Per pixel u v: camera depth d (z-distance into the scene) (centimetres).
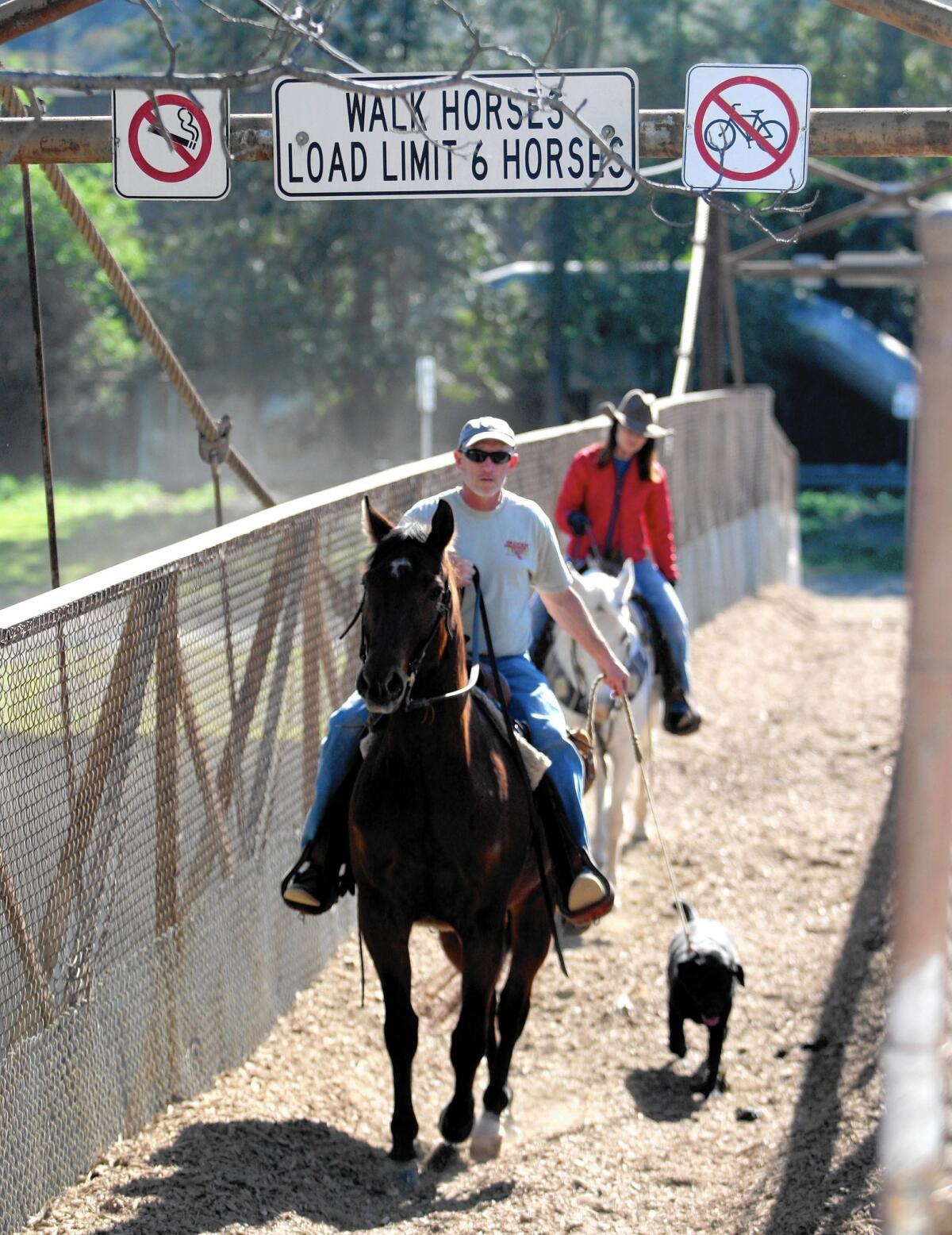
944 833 360
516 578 975
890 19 952
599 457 1499
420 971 1318
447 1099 1095
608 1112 1078
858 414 8025
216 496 1514
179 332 6034
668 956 1228
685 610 2842
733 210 873
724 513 3269
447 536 821
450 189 984
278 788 1173
